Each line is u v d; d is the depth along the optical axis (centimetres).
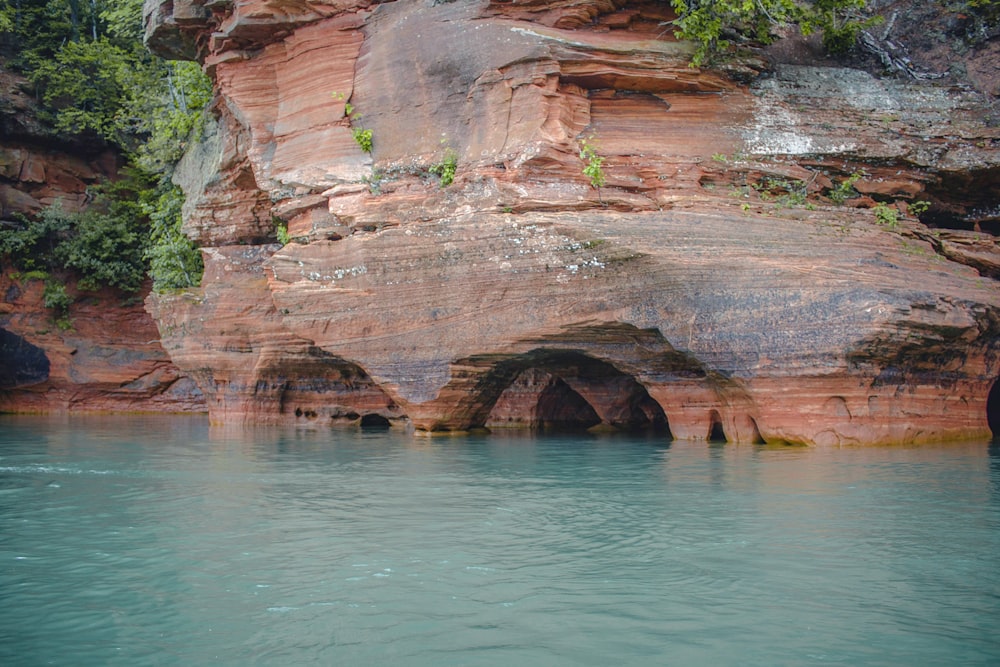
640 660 422
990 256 1371
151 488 936
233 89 1772
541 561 597
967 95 1487
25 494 896
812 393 1170
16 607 509
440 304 1460
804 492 838
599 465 1099
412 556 615
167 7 1956
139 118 2803
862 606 496
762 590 526
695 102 1446
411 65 1549
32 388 2847
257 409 1997
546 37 1410
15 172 2941
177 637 460
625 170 1409
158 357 2916
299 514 773
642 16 1486
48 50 3055
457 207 1445
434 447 1393
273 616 491
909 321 1120
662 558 600
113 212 3009
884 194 1441
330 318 1571
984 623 469
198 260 2289
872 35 1609
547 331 1359
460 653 434
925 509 750
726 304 1214
